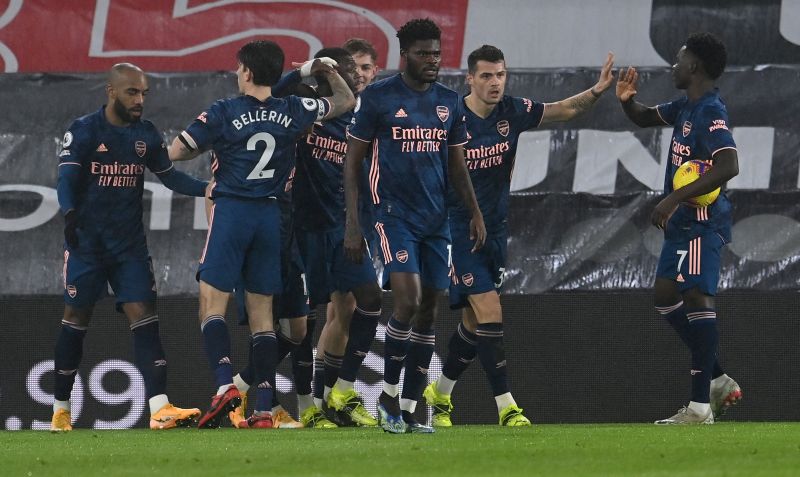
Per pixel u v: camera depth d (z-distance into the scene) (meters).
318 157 23.27
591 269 26.02
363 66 24.06
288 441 16.53
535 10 27.22
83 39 27.56
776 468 11.09
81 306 22.47
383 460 12.57
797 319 25.67
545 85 26.41
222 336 20.05
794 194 25.70
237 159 20.28
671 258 22.09
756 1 26.67
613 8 27.05
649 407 25.92
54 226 26.61
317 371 24.80
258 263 20.81
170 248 26.42
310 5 27.59
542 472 11.05
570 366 26.06
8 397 26.48
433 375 26.22
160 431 21.52
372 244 23.81
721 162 21.22
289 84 22.06
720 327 25.80
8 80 26.91
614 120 26.20
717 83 26.08
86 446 16.25
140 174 22.30
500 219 22.80
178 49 27.52
